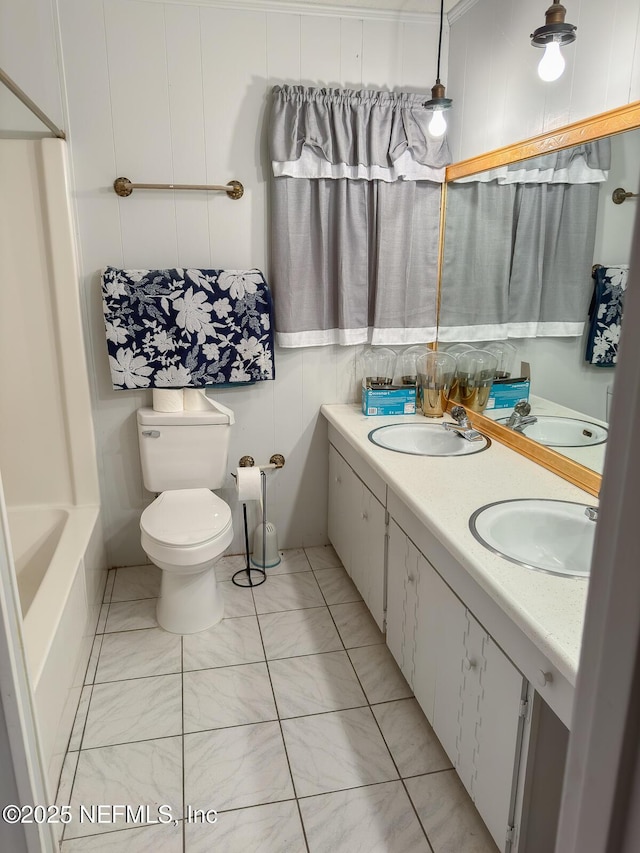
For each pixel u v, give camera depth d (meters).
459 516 1.68
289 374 2.87
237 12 2.45
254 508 3.04
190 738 1.92
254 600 2.68
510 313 2.29
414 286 2.81
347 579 2.86
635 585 0.43
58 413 2.58
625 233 1.67
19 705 0.94
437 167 2.66
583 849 0.51
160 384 2.62
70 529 2.40
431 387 2.70
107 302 2.50
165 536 2.29
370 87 2.64
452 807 1.69
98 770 1.80
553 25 1.67
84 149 2.45
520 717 1.33
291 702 2.08
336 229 2.66
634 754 0.45
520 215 2.19
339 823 1.64
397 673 2.22
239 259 2.69
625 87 1.66
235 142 2.57
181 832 1.62
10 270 2.42
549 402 2.08
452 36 2.63
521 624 1.24
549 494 1.83
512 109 2.21
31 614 1.77
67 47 2.35
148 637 2.43
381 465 2.10
